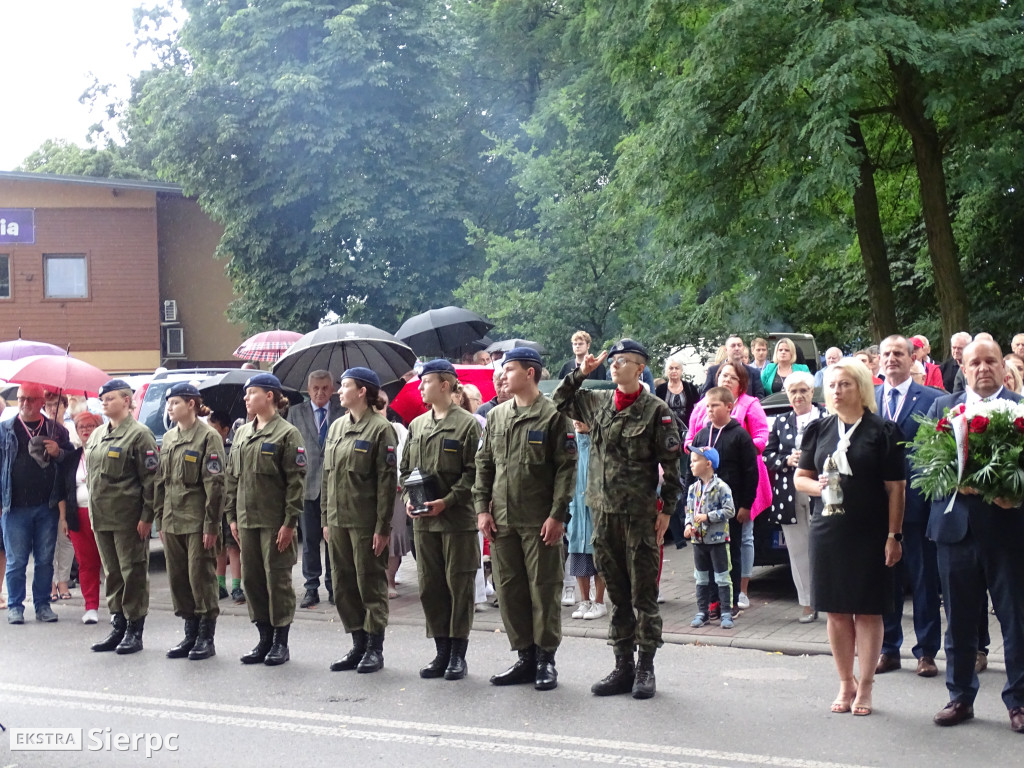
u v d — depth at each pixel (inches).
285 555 331.9
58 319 1289.4
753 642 341.7
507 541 299.7
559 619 297.4
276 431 334.3
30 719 273.6
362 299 1157.7
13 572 410.0
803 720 259.0
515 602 300.7
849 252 899.4
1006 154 632.4
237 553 444.1
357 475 321.7
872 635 260.8
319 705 282.4
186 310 1375.5
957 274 703.1
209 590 342.6
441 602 313.4
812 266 854.5
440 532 309.4
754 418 384.8
